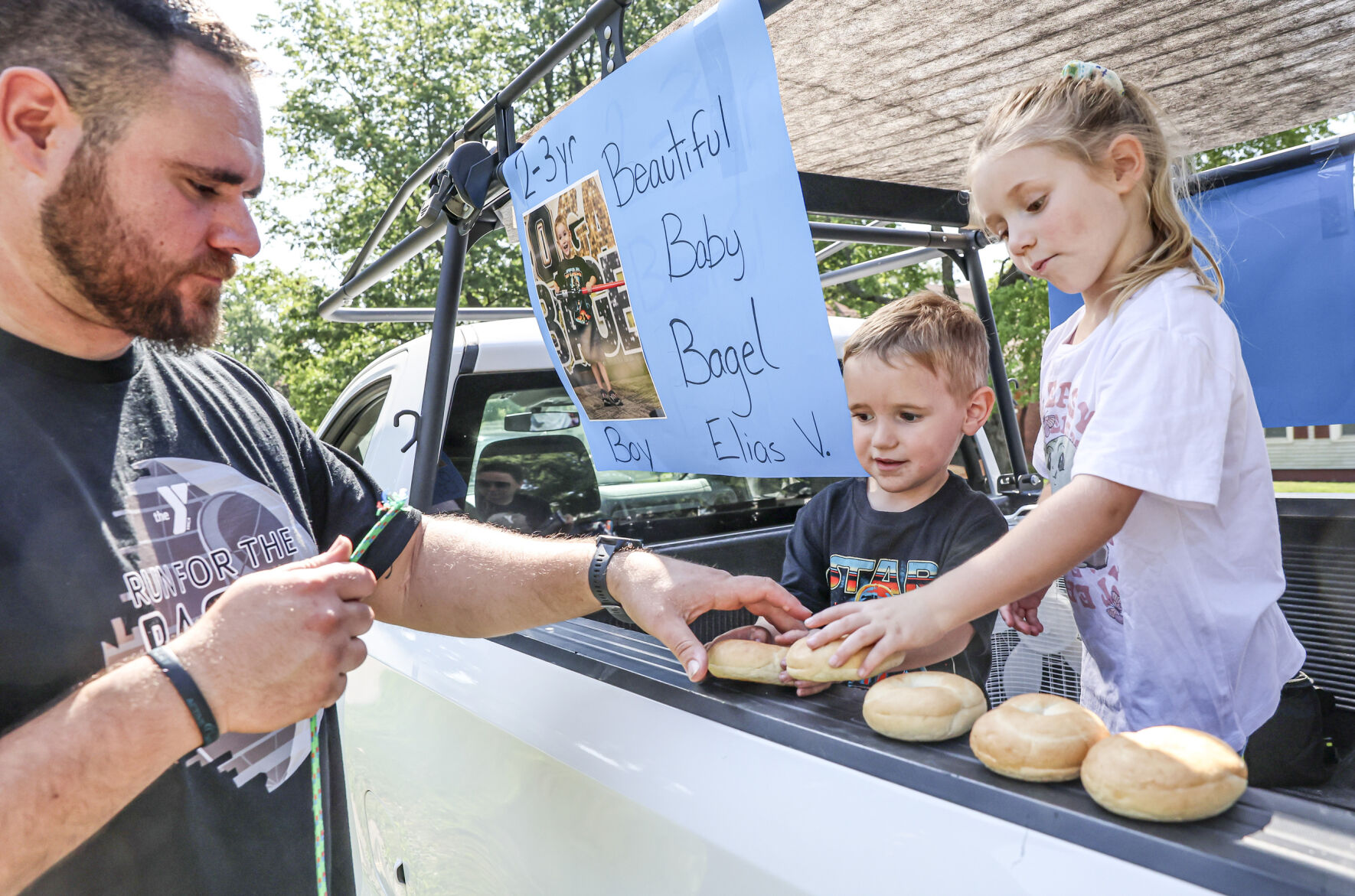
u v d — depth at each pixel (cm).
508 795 113
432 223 178
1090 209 106
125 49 78
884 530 136
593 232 139
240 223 90
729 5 104
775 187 104
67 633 81
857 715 83
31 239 79
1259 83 180
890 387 124
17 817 66
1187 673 109
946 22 145
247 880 92
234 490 98
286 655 76
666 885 83
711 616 171
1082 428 114
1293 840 54
